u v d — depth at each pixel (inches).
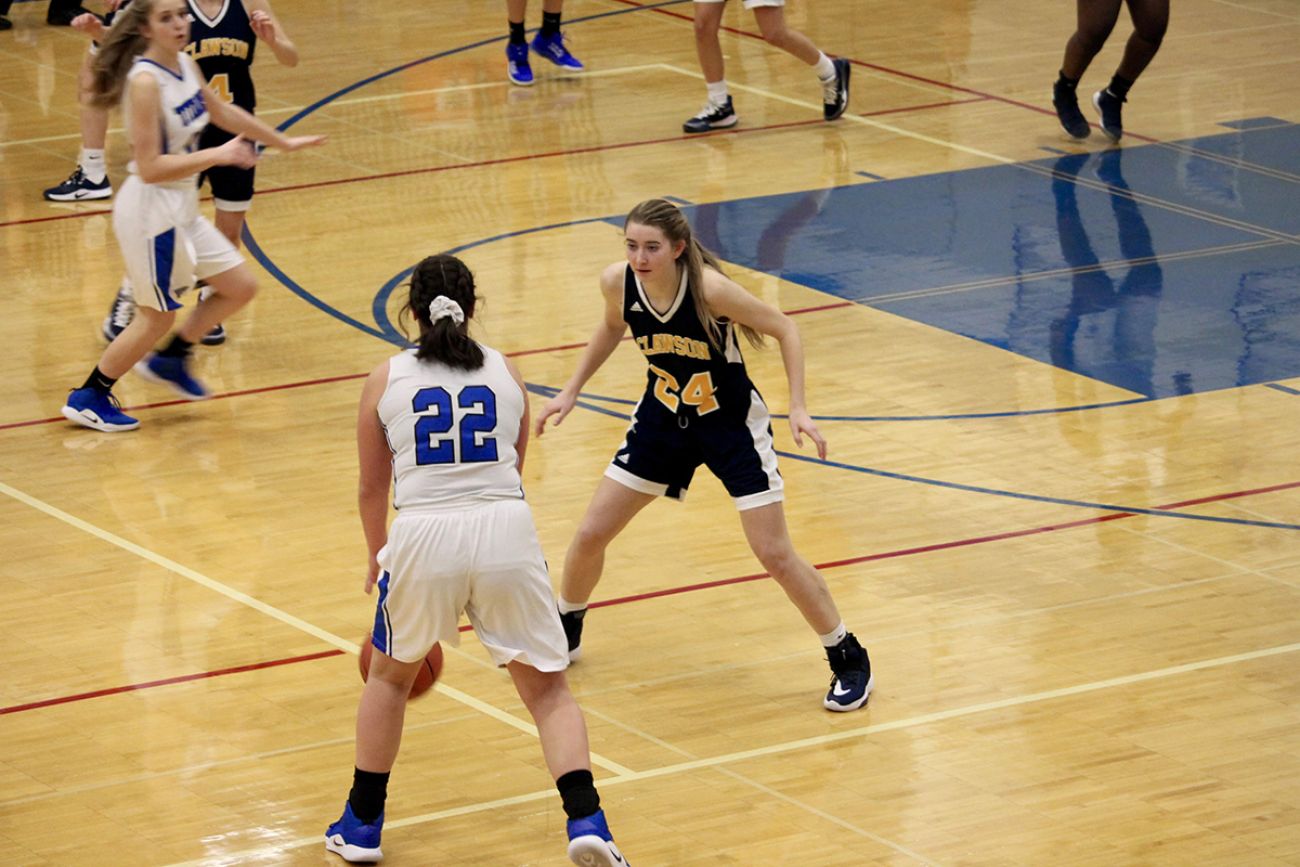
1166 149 917.8
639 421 412.5
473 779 378.9
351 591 471.2
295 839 354.0
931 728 398.6
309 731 398.6
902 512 519.2
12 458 559.5
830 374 631.2
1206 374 629.6
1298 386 618.2
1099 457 558.3
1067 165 889.5
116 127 954.7
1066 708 405.7
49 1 1246.9
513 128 952.9
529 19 1206.3
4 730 398.3
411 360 339.0
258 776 378.6
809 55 943.0
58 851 348.2
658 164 885.8
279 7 1250.0
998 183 858.8
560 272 730.2
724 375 398.6
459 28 1187.3
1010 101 1011.9
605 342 416.5
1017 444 569.3
